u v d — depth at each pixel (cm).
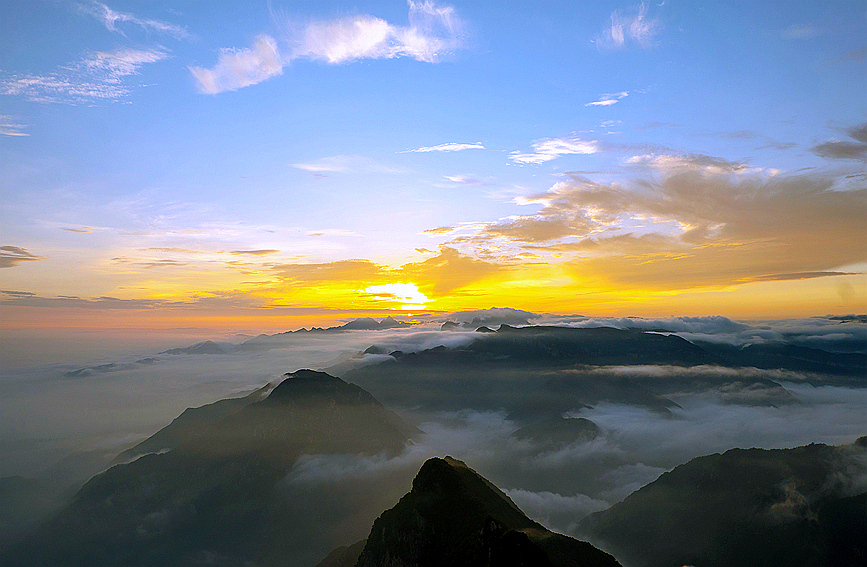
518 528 9169
